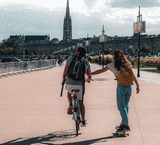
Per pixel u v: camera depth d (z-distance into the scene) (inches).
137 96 410.3
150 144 189.3
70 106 224.2
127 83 211.9
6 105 343.3
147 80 674.2
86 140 199.2
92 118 270.2
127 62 213.0
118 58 212.7
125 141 196.4
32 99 390.9
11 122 255.6
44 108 323.0
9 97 410.9
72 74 211.8
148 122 252.5
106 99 386.9
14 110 311.9
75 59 213.8
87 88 516.1
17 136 210.8
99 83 606.2
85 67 213.2
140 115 282.0
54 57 3011.8
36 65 1258.0
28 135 213.5
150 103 350.6
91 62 2433.6
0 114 291.0
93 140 199.0
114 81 652.1
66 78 217.3
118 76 213.9
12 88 526.3
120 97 214.5
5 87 543.8
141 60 1717.5
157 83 598.5
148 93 441.7
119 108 215.3
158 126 237.8
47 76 860.6
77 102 213.9
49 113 295.3
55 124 247.9
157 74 895.7
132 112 296.8
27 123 251.9
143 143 191.5
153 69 1230.9
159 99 382.6
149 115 281.9
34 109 317.1
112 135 211.9
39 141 197.8
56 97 410.3
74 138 204.4
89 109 315.3
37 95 431.5
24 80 710.5
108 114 288.4
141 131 222.5
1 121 259.6
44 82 650.2
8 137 208.4
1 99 391.9
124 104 215.0
